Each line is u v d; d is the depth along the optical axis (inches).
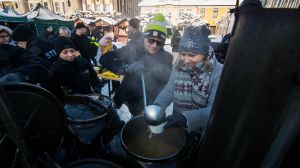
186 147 31.7
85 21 635.5
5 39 90.4
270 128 17.6
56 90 71.6
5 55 44.7
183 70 44.7
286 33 15.4
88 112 40.1
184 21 900.6
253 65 17.3
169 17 1355.8
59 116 28.0
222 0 1262.3
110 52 79.5
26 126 24.8
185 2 1316.4
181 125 36.7
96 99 45.7
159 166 28.6
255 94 17.6
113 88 139.3
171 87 49.1
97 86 102.2
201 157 24.3
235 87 18.8
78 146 34.3
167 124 35.7
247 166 19.6
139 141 35.1
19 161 24.3
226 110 20.0
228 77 19.6
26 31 117.7
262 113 17.6
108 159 32.0
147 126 38.3
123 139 32.9
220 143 21.0
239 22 18.9
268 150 18.3
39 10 388.2
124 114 62.0
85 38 160.7
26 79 33.3
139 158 29.1
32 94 24.3
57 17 406.6
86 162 29.6
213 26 1298.0
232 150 20.1
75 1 1270.9
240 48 18.2
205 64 39.9
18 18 336.8
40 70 36.6
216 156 21.7
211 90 40.1
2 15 313.9
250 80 17.7
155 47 65.9
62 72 73.7
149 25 66.4
